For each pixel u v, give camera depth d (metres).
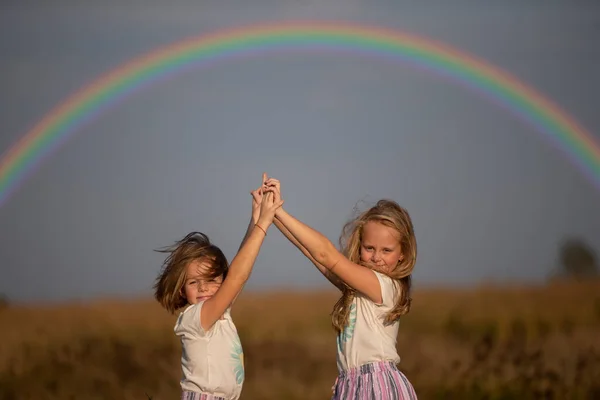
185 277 8.36
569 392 16.84
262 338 26.05
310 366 22.48
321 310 30.77
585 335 18.95
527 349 18.50
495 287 31.02
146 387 19.84
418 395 18.06
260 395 19.94
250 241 8.27
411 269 8.64
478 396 17.38
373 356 8.34
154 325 26.09
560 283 34.41
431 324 25.80
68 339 23.84
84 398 19.12
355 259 8.70
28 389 19.39
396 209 8.67
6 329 25.00
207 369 8.12
